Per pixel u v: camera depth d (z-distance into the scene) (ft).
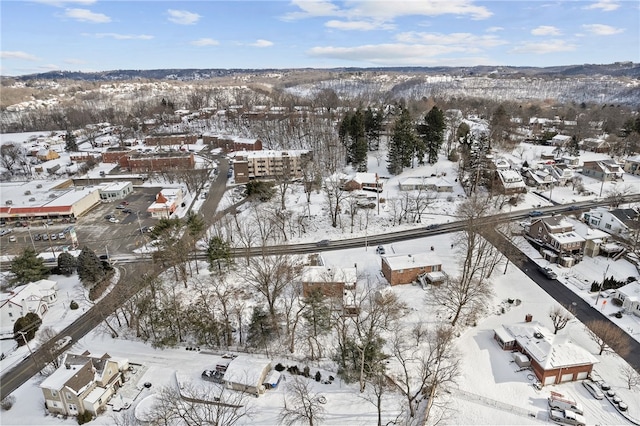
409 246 295.48
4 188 435.12
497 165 396.98
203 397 163.02
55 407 164.66
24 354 204.95
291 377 178.29
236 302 229.25
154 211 367.25
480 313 216.33
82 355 178.70
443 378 163.02
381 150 493.77
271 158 462.60
